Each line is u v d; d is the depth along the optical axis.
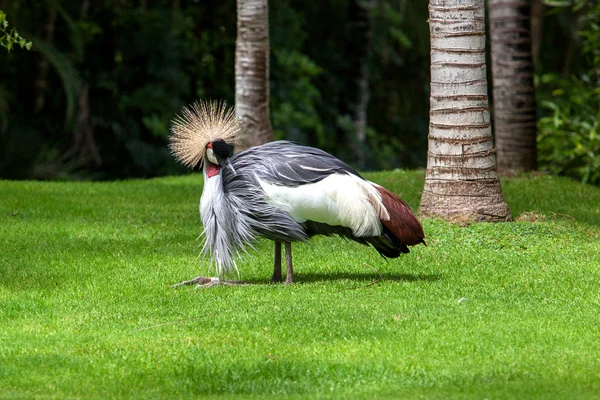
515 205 16.89
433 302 10.38
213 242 10.85
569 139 23.66
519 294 10.78
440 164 14.67
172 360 8.35
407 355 8.45
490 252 13.14
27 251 13.34
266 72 21.55
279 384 7.68
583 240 13.98
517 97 21.12
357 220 10.63
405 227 10.87
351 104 36.53
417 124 41.69
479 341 8.84
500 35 21.06
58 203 17.69
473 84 14.41
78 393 7.45
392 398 7.15
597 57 24.70
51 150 28.30
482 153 14.55
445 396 7.21
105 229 15.22
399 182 20.25
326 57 37.47
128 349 8.66
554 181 20.11
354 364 8.16
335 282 11.38
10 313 10.00
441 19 14.35
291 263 11.44
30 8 29.33
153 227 15.50
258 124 21.53
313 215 10.74
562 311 10.00
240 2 21.22
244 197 10.80
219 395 7.39
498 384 7.58
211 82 34.75
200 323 9.55
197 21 34.28
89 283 11.46
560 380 7.69
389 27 38.34
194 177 23.50
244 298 10.55
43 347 8.75
